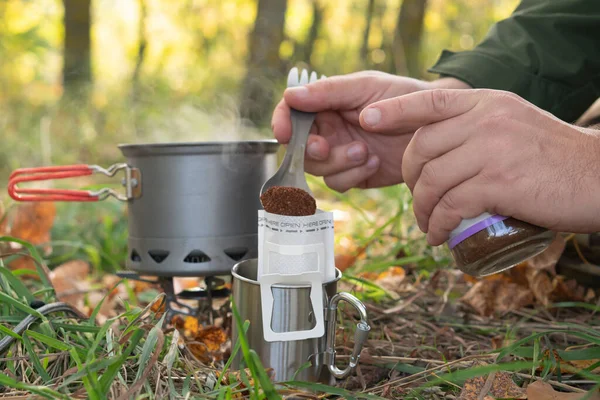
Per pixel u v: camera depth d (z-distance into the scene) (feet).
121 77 12.26
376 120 1.83
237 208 2.17
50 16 13.97
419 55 12.21
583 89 2.76
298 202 1.87
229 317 2.37
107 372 1.63
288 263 1.81
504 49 2.76
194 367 1.93
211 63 14.58
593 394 1.73
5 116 9.80
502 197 1.78
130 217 2.25
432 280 2.94
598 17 2.67
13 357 1.83
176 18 15.88
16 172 2.29
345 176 2.54
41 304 2.12
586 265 2.83
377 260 3.38
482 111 1.79
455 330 2.55
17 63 12.18
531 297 2.78
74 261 3.52
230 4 15.96
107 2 16.07
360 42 16.46
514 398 1.75
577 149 1.79
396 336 2.38
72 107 9.77
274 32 10.84
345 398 1.79
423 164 1.85
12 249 3.24
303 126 2.27
